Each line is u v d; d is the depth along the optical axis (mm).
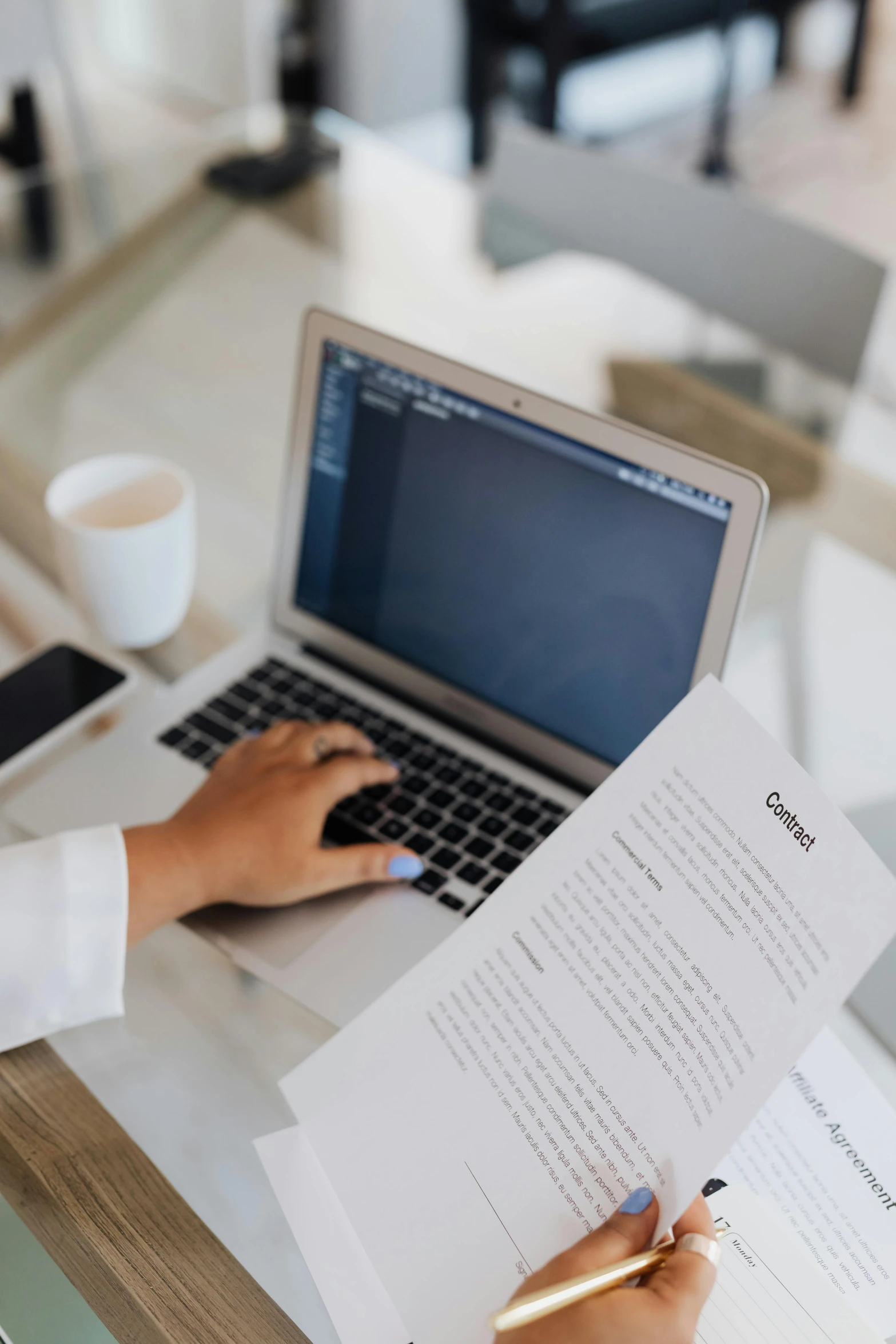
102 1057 648
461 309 1263
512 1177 533
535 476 788
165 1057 646
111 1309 561
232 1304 542
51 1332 586
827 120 3447
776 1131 619
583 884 562
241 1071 638
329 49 3227
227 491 1075
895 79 3607
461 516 826
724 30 3275
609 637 781
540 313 1259
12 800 794
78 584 892
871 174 3240
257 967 691
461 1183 542
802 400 1148
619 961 543
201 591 981
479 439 804
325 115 1595
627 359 1193
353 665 906
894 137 3379
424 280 1309
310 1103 586
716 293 1378
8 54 2668
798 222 1301
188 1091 629
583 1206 517
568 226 1455
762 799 527
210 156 1519
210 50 3371
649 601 757
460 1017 571
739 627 931
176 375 1206
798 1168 603
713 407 1131
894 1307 547
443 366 805
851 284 1271
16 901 651
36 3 2666
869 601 952
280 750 783
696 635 743
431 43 3152
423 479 836
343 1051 589
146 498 947
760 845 522
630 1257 494
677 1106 512
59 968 644
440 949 587
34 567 995
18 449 1112
